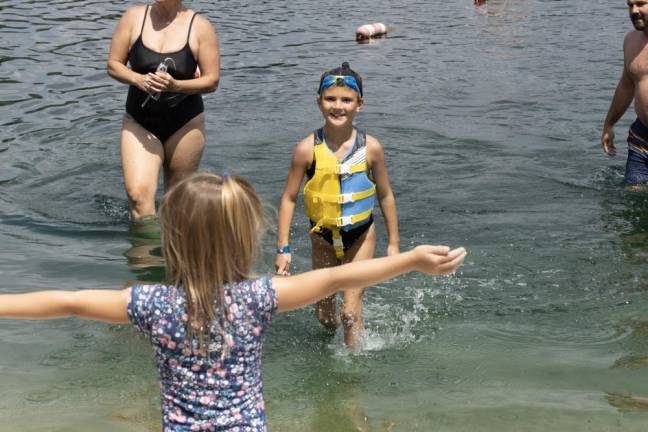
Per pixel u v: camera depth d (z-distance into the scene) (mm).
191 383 3500
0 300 3514
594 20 17328
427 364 5422
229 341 3488
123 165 7676
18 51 14031
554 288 6492
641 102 8609
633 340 5660
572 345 5621
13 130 10477
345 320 5652
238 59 14203
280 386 5172
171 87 7418
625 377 5172
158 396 5031
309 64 13961
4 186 8656
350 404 4957
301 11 18375
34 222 7727
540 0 19734
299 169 5871
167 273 3588
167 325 3486
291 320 6066
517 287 6523
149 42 7562
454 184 8875
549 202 8344
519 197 8484
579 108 11523
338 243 5938
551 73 13320
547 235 7508
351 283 3643
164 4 7582
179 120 7754
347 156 5812
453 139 10336
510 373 5270
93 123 10844
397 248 5988
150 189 7617
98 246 7203
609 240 7383
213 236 3441
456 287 6539
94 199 8398
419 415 4797
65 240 7328
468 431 4609
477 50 14961
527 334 5789
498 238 7453
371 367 5406
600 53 14523
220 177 3549
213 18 17297
